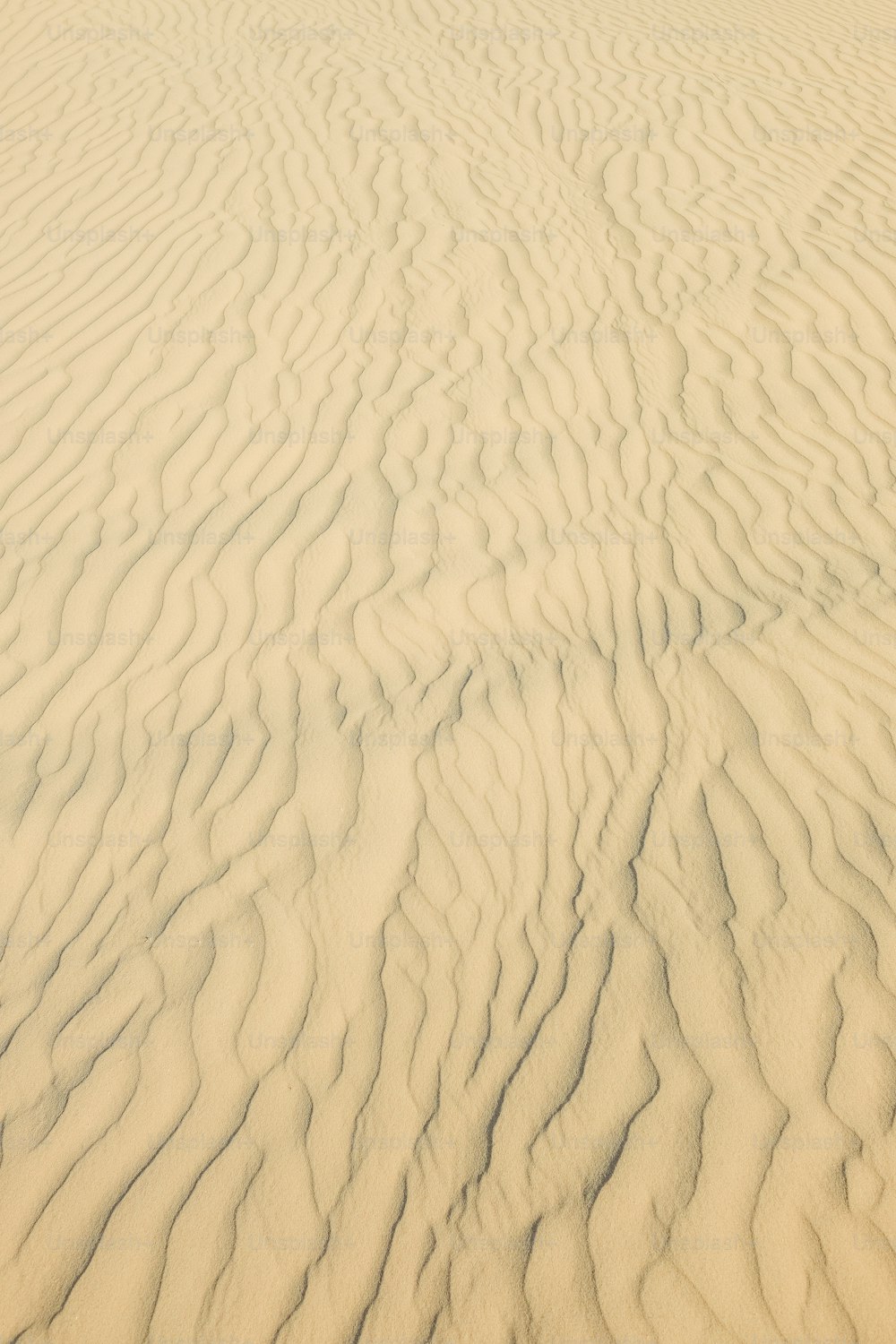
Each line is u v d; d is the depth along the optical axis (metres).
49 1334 2.50
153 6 11.02
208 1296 2.55
